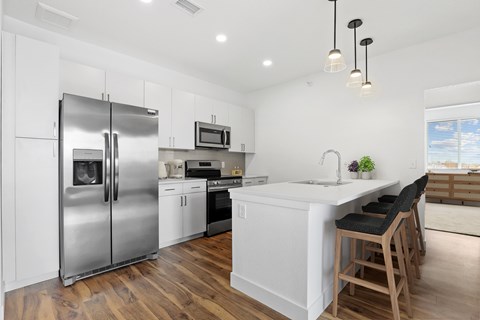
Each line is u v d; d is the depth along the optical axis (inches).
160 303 73.5
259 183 175.0
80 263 87.1
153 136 108.2
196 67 146.3
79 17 95.4
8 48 80.3
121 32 106.8
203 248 121.8
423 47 117.4
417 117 119.6
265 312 69.7
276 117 178.9
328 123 150.8
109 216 94.3
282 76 161.6
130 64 131.3
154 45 119.0
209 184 141.9
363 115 136.6
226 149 171.0
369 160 128.7
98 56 119.6
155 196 108.6
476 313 67.5
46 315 67.5
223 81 171.2
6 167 78.9
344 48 122.3
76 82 104.7
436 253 111.7
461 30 106.7
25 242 82.0
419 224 106.5
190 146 146.9
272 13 93.4
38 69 85.7
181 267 99.1
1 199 73.4
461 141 248.2
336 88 147.3
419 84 118.8
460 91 199.5
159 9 90.7
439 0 85.8
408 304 66.3
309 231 64.8
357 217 75.4
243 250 80.7
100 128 92.4
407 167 122.4
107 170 92.9
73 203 86.1
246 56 131.5
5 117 79.1
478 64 104.4
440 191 239.9
